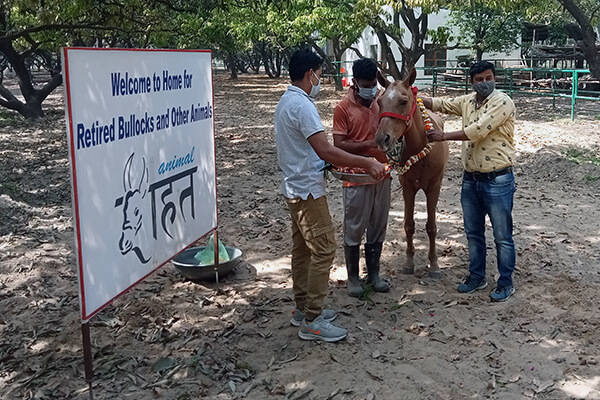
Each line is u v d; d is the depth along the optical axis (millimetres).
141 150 3684
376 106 4371
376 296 4773
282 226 6691
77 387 3518
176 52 4086
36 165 10508
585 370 3619
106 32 19047
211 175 4816
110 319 4359
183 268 5004
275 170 9789
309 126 3639
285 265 5547
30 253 5805
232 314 4488
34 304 4688
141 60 3619
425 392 3422
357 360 3777
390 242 6082
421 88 26297
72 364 3748
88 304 3166
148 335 4152
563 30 23891
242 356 3867
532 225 6547
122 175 3463
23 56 17734
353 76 4238
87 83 3064
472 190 4652
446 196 7910
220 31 28000
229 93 27922
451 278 5137
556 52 24812
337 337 3986
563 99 20094
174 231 4219
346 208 4543
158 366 3715
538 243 5934
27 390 3477
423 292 4840
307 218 3824
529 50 26047
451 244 6016
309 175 3773
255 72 54969
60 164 10609
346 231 4617
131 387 3510
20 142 13172
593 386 3453
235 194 8203
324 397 3391
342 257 5672
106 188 3297
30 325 4332
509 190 4496
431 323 4270
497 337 4062
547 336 4059
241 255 5289
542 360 3754
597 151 10039
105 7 12125
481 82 4312
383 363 3748
